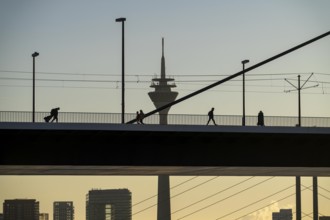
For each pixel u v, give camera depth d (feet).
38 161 431.84
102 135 435.94
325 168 472.85
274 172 515.50
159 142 443.32
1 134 427.33
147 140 441.68
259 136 449.89
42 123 427.74
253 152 453.99
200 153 448.24
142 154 441.68
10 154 428.97
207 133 443.32
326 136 457.27
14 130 425.69
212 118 464.24
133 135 438.40
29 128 426.51
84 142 435.94
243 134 447.01
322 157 461.78
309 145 460.14
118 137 437.99
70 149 434.30
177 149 446.60
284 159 457.68
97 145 437.17
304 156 459.73
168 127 439.63
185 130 441.27
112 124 433.89
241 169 481.87
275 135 451.53
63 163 433.48
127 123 461.37
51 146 432.66
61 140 433.48
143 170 487.61
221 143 451.53
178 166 450.71
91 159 436.35
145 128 437.58
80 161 434.71
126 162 439.63
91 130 431.84
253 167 462.19
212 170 492.54
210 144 449.48
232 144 452.76
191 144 447.83
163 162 443.73
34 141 431.02
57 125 428.15
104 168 465.47
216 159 450.30
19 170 486.79
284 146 457.68
